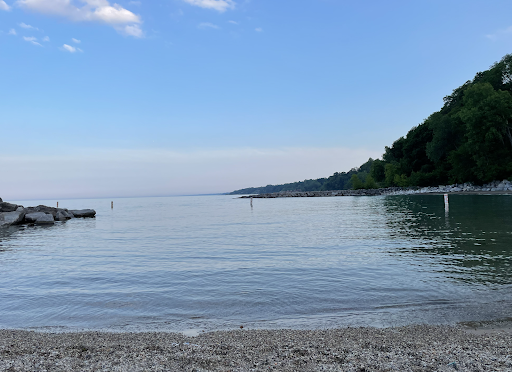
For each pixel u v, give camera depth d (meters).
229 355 6.72
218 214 61.25
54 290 12.46
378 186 154.50
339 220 39.19
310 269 14.79
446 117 97.31
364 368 5.98
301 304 10.34
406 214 42.28
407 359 6.36
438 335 7.75
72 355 6.78
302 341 7.50
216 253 19.61
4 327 9.06
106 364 6.28
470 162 89.62
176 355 6.70
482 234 22.75
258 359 6.48
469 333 7.84
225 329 8.57
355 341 7.46
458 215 36.16
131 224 43.66
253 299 10.91
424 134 115.25
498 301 10.00
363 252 18.52
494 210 39.19
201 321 9.19
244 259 17.56
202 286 12.54
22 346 7.38
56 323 9.27
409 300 10.39
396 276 13.12
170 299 11.10
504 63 91.06
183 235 29.48
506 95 79.81
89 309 10.33
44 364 6.27
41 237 31.52
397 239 22.72
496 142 83.94
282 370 5.96
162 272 14.98
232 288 12.18
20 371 5.94
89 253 21.00
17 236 32.88
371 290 11.48
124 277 14.22
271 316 9.45
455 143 99.12
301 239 24.56
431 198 77.94
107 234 32.44
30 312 10.17
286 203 100.75
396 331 8.09
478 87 83.00
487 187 85.75
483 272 13.28
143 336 8.09
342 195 145.00
